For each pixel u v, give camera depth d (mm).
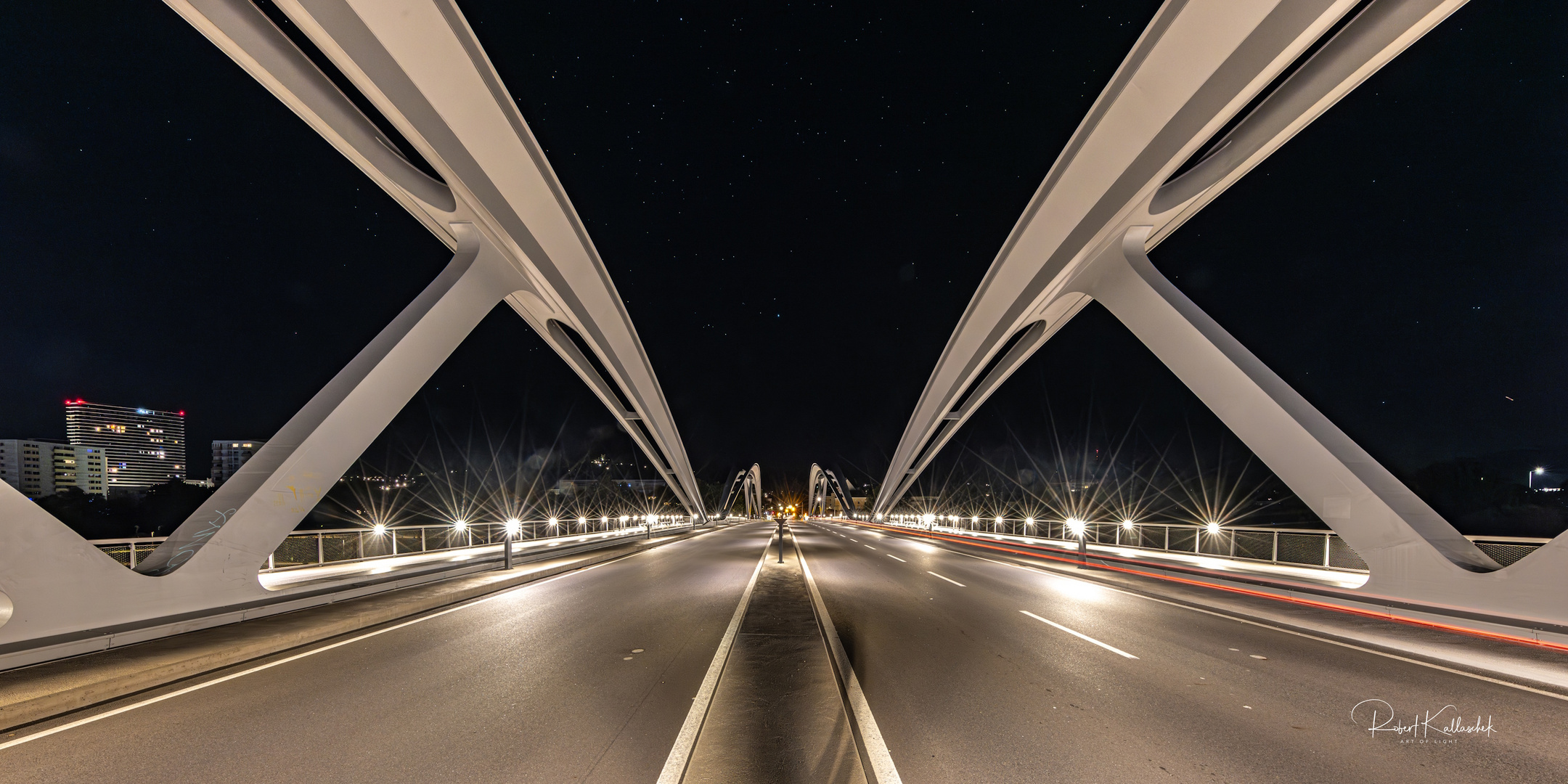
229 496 10562
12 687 6125
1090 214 17734
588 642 8891
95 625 8172
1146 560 20406
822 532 52094
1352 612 11023
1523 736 5383
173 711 5961
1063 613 11430
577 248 21812
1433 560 10555
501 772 4582
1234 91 12750
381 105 12734
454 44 12852
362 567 19109
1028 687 6707
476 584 14312
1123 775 4566
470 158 14867
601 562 22156
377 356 12992
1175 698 6324
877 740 5156
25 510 7613
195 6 10172
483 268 16500
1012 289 24891
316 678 7082
